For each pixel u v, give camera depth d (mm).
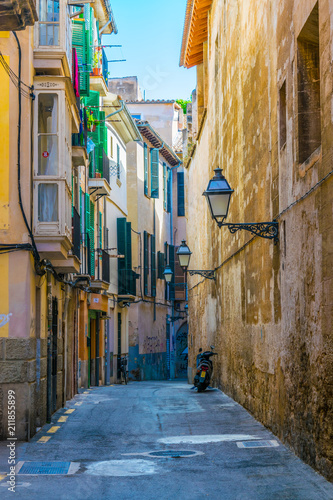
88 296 24734
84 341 23828
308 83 10141
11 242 12047
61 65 13328
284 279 11219
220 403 17328
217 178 12242
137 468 9414
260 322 13766
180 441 11617
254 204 14695
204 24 26328
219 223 12164
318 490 7875
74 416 15055
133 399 18953
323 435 8531
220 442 11398
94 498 7730
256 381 14188
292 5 10484
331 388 8211
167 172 46812
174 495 7867
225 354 20156
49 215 12812
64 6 13422
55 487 8250
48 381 14148
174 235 48500
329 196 8305
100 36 28047
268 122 12945
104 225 28844
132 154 37375
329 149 8305
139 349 37219
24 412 11695
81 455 10422
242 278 16500
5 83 12336
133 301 34375
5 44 12336
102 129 26141
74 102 14859
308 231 9461
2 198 12109
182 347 50250
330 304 8258
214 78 23500
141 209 38375
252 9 14820
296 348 10227
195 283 30719
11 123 12297
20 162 12352
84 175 23078
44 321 14016
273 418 12078
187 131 36688
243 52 16281
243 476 8789
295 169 10320
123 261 32500
